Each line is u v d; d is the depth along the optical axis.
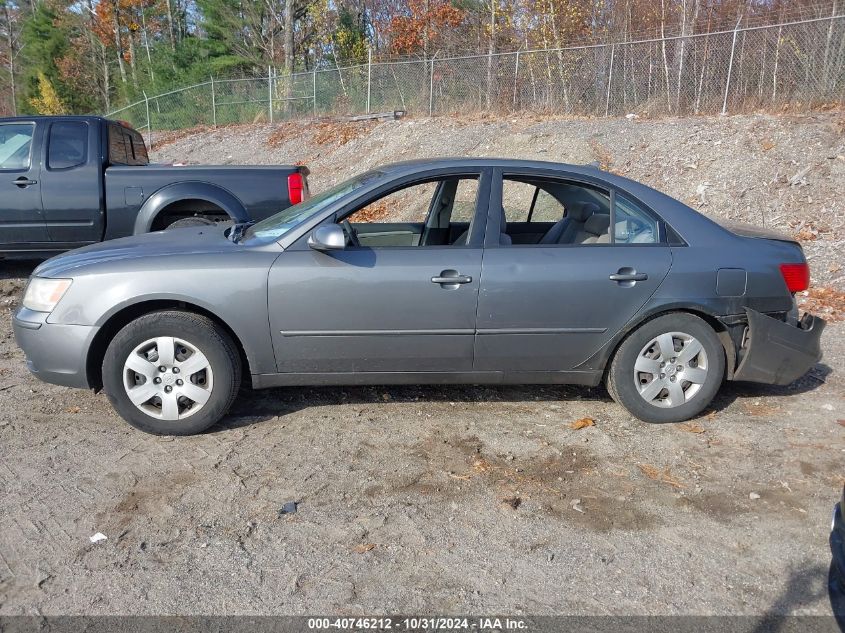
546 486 3.67
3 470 3.80
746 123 12.23
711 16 16.77
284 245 4.15
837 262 7.89
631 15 17.88
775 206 9.78
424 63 17.72
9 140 7.36
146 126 25.16
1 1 47.25
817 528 3.29
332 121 19.03
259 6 31.09
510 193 5.29
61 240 7.46
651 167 11.74
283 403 4.72
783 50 13.10
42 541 3.17
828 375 5.23
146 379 4.11
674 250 4.29
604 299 4.20
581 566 3.02
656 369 4.34
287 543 3.17
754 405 4.70
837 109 12.09
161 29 42.03
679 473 3.80
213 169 7.36
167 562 3.03
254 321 4.09
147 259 4.13
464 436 4.24
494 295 4.14
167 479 3.72
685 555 3.10
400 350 4.20
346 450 4.05
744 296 4.30
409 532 3.26
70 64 42.06
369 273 4.09
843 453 4.02
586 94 15.56
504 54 16.58
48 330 4.10
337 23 29.53
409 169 4.33
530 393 4.93
